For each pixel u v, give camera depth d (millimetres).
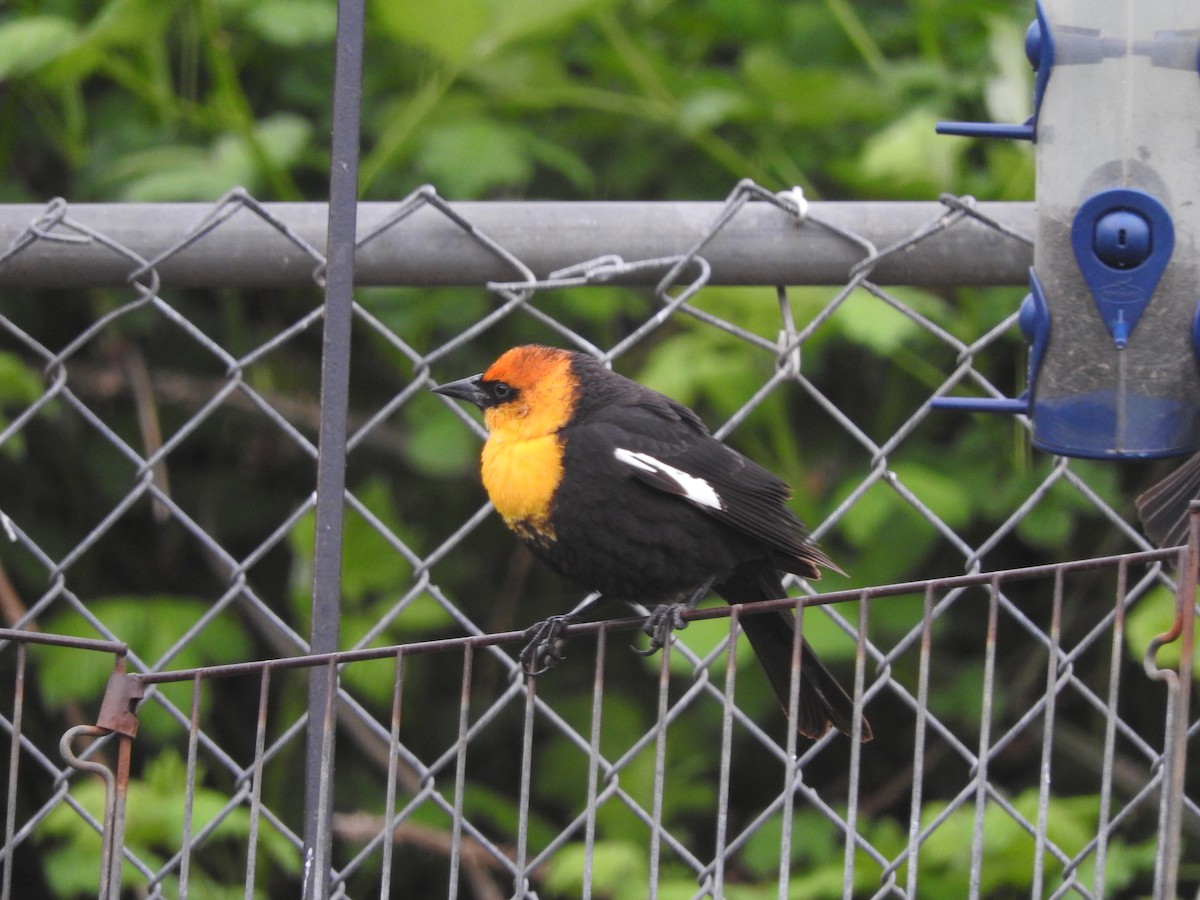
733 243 5852
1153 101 5945
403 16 8766
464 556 10547
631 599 6441
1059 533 9047
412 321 9617
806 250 5863
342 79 4992
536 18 8805
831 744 10445
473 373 9883
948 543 9672
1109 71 5973
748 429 9742
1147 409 5965
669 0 10547
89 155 10031
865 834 9719
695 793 10023
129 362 10070
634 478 6191
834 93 9734
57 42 8914
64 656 9109
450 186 9523
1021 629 9914
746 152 10602
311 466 10664
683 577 6258
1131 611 8828
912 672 9852
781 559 6402
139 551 10508
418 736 10344
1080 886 5645
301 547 9516
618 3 9156
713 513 6082
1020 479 9133
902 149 9195
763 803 10438
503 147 9609
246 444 10609
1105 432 5984
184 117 10016
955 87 9914
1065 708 10023
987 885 8305
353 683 9625
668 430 6340
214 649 9344
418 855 10516
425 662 10406
